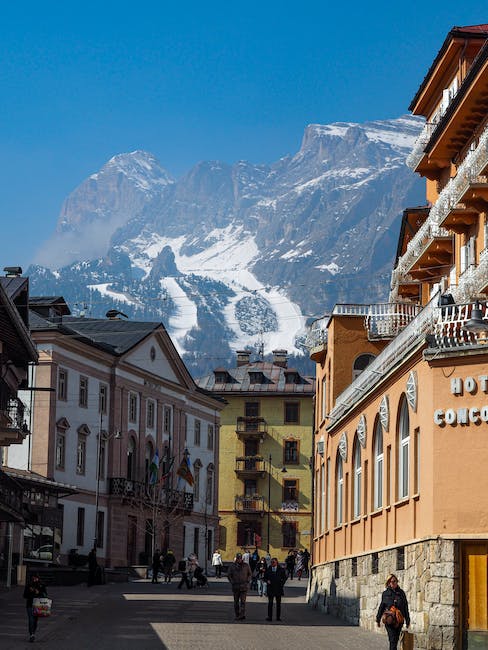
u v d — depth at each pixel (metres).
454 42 44.84
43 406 86.50
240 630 39.72
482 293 38.72
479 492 32.88
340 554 49.62
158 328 104.25
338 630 40.75
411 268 49.84
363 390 44.59
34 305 92.56
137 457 102.12
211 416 120.69
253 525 136.00
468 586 32.69
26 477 77.75
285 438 136.88
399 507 38.19
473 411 33.25
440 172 49.34
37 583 34.75
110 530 95.94
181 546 111.31
